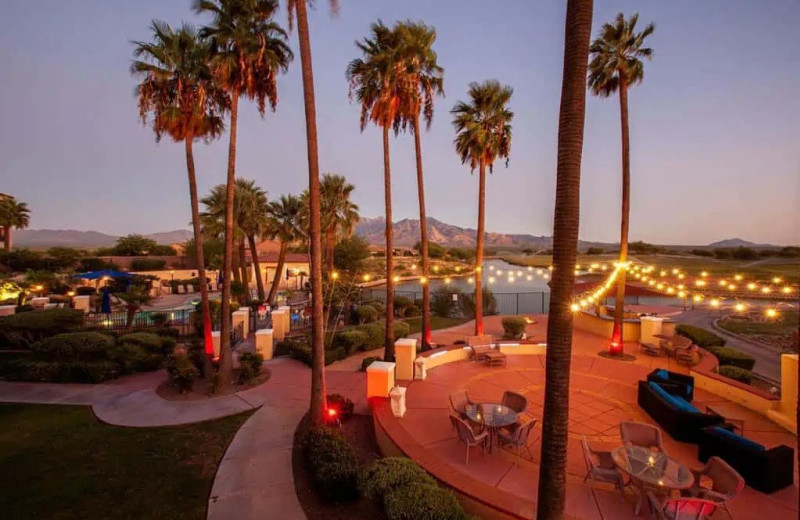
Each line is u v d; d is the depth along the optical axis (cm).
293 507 614
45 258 4181
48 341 1257
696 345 1382
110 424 903
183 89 1159
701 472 586
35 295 2761
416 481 534
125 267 4478
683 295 1856
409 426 841
